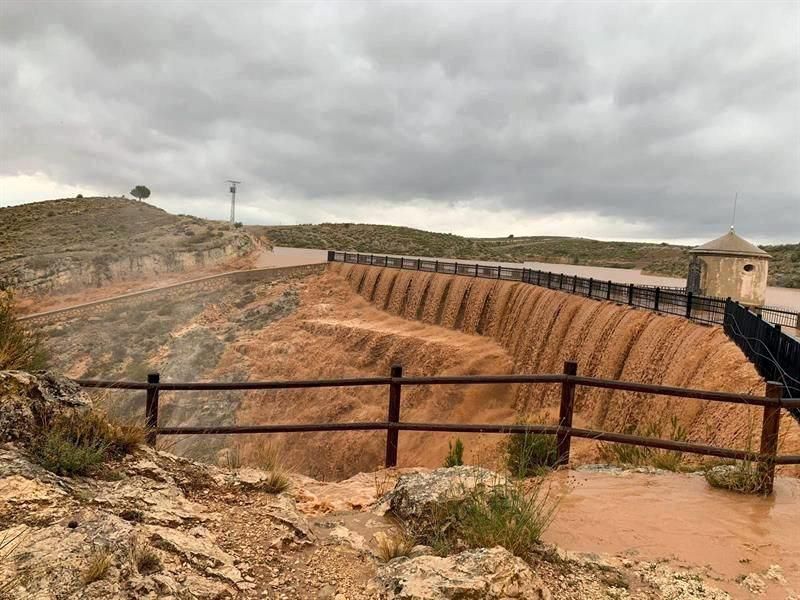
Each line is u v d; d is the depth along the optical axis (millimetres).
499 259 117938
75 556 2469
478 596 2715
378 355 40250
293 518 3664
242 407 40281
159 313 50906
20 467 3271
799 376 9078
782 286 59781
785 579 3529
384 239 128500
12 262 55250
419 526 3824
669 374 16328
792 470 7852
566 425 5852
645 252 128500
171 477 4016
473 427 5859
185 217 94250
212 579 2766
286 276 59625
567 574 3355
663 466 6469
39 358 5270
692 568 3607
